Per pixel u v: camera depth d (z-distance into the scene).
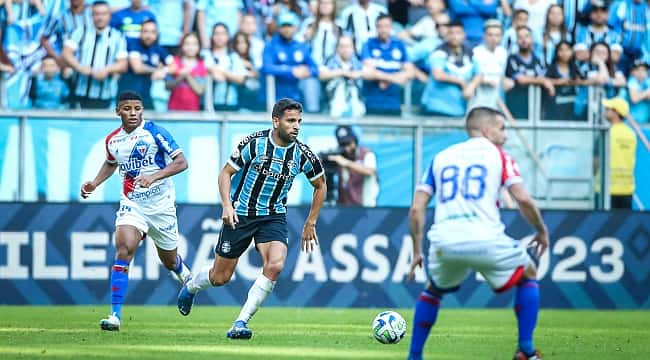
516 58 47.34
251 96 45.78
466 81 46.69
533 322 19.42
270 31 46.72
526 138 45.62
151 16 45.50
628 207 46.47
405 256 44.41
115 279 29.00
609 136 46.06
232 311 39.81
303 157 26.36
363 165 44.47
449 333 30.70
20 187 43.09
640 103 48.69
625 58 49.03
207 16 46.50
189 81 45.16
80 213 42.69
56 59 44.91
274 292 43.34
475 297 44.88
